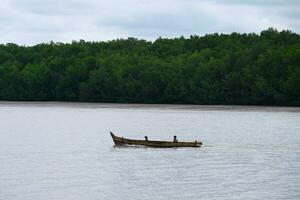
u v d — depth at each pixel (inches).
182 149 3919.8
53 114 7721.5
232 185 2662.4
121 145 4126.5
